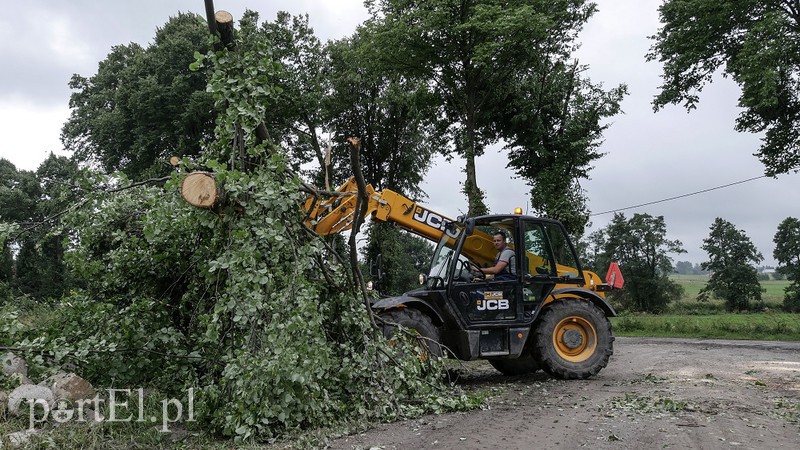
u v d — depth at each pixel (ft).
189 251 21.17
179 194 18.61
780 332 71.05
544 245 29.76
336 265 21.24
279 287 18.20
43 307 22.93
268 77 19.71
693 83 88.79
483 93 87.56
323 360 17.81
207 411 17.44
